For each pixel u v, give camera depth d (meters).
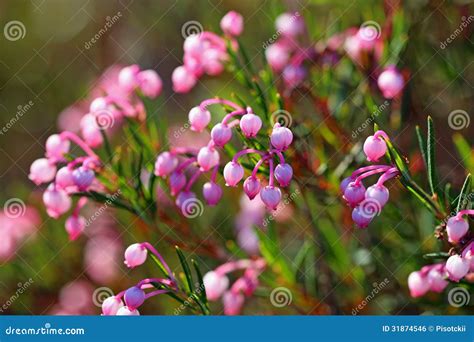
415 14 0.40
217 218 0.43
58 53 0.49
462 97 0.41
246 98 0.43
